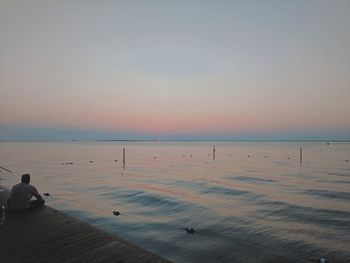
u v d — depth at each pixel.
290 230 12.56
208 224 13.45
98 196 20.69
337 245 10.66
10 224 7.27
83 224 7.30
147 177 34.12
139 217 14.67
